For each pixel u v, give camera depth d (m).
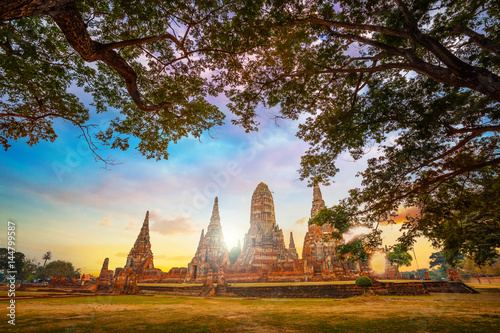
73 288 50.66
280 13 8.29
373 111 10.36
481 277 55.59
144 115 13.02
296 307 20.09
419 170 11.26
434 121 9.41
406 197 12.12
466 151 10.88
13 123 11.66
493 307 16.02
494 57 8.65
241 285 43.00
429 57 10.52
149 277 63.53
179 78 11.27
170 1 8.43
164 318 14.00
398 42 9.56
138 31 10.02
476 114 9.20
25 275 64.06
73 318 13.71
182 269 64.44
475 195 11.88
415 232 13.27
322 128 11.62
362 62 10.42
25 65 9.43
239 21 8.61
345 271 46.78
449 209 11.83
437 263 56.72
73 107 11.61
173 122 12.64
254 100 11.46
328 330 9.92
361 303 21.84
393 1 8.41
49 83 10.74
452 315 12.95
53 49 9.41
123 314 15.73
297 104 11.46
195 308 19.98
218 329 10.51
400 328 9.91
